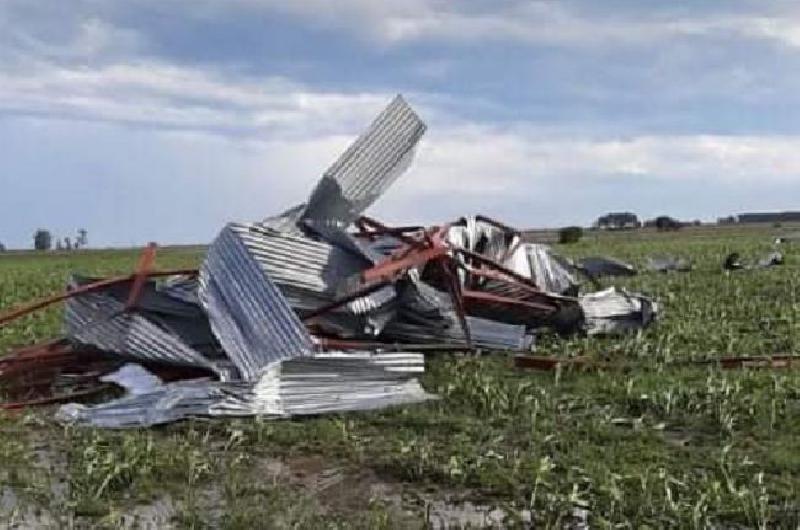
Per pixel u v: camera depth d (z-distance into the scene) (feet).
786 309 55.62
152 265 38.52
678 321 51.29
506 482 23.63
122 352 36.01
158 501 22.94
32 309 38.78
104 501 22.75
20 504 22.85
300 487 24.02
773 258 97.19
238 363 32.50
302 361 31.71
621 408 31.60
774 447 26.78
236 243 35.81
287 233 39.32
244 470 25.39
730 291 67.26
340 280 38.81
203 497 23.22
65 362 37.88
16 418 31.78
